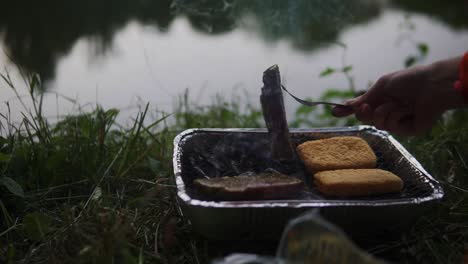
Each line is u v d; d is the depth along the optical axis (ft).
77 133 3.78
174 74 5.52
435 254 3.02
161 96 5.14
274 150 3.31
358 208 2.87
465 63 3.02
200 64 5.76
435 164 3.75
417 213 2.95
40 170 3.51
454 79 3.08
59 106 4.82
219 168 3.34
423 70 3.13
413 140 4.06
